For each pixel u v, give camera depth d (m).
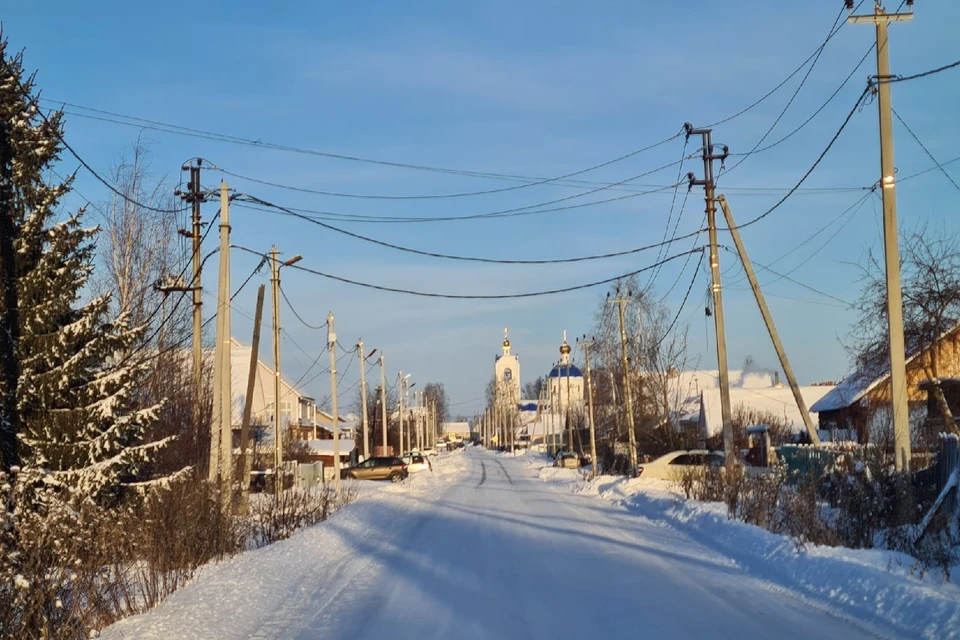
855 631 8.87
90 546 10.75
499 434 147.25
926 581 10.02
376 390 94.19
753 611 9.98
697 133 27.06
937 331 21.27
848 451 17.23
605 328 53.50
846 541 13.76
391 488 39.06
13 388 15.30
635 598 10.85
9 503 10.55
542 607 10.41
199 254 28.25
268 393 65.44
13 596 8.64
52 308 15.77
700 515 19.36
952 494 12.88
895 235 15.73
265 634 9.38
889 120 16.02
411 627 9.52
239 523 17.28
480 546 16.67
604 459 51.50
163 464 23.98
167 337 29.47
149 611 10.37
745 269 26.34
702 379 74.62
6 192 15.65
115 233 27.95
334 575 13.51
